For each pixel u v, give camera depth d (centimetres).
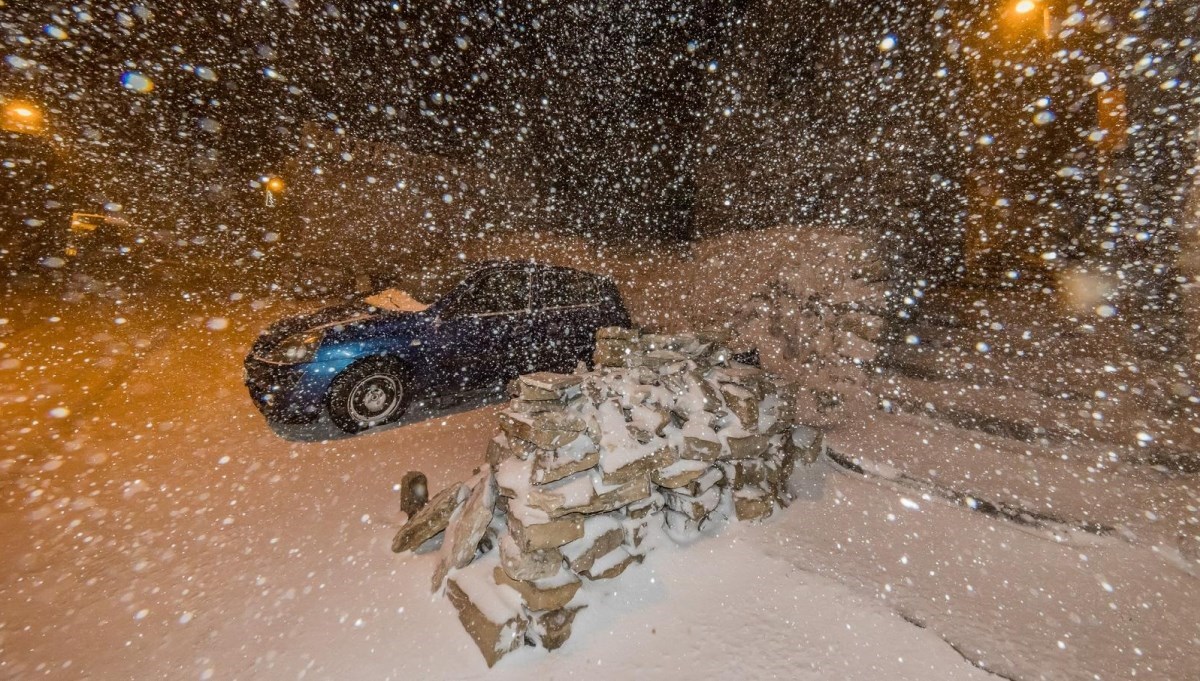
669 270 714
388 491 270
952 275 541
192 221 1173
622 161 918
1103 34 354
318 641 166
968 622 163
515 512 177
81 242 1016
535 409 200
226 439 345
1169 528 199
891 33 462
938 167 476
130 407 400
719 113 598
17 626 173
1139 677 141
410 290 434
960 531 212
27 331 588
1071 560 191
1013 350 363
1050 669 144
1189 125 304
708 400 236
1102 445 257
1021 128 469
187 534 229
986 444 279
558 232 999
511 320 424
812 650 156
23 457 305
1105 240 369
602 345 252
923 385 346
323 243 1108
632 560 195
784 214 532
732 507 228
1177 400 274
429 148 1060
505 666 155
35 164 970
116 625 173
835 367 371
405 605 181
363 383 363
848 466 274
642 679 149
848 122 487
